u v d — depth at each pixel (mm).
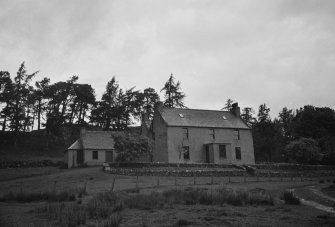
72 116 85375
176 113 60375
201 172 45906
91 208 18922
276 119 96625
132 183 35562
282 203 22906
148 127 63812
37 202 25594
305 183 39312
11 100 80500
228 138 60406
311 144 60562
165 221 16188
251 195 23062
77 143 61656
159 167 49062
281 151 78562
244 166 52125
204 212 18859
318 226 14930
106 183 35688
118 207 19844
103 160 60688
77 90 82938
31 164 62969
